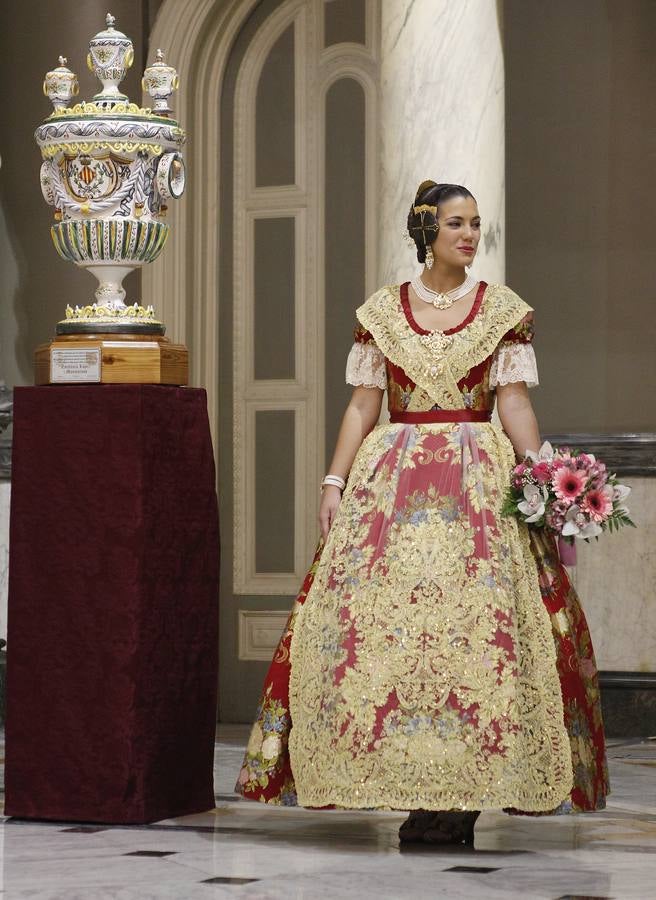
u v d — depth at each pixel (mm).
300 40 10914
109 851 5629
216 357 11023
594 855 5617
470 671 5543
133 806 6180
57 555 6250
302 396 10859
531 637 5668
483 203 8664
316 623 5828
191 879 5129
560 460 5746
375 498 5883
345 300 10766
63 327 6383
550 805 5555
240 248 11008
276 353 10922
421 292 6117
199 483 6504
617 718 9820
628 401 10242
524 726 5562
